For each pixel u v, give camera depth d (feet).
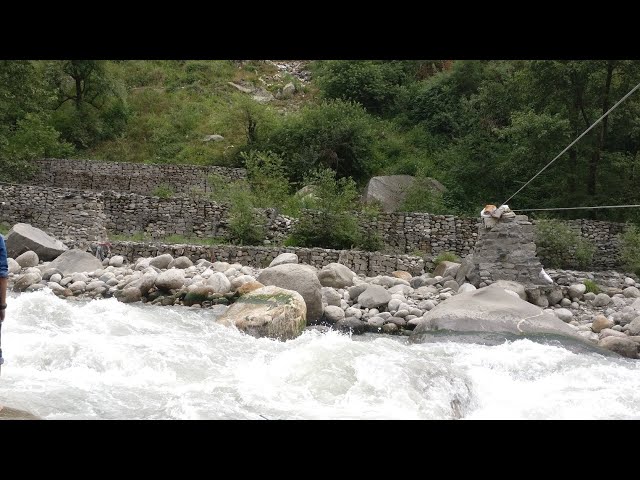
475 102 120.57
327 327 47.47
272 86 152.25
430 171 115.65
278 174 103.30
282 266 50.47
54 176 100.83
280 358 29.94
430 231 83.05
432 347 38.32
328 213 80.02
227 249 69.67
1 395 23.13
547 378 32.65
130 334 35.78
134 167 105.70
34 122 110.42
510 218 56.80
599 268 83.05
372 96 137.39
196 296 50.62
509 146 111.75
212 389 26.21
